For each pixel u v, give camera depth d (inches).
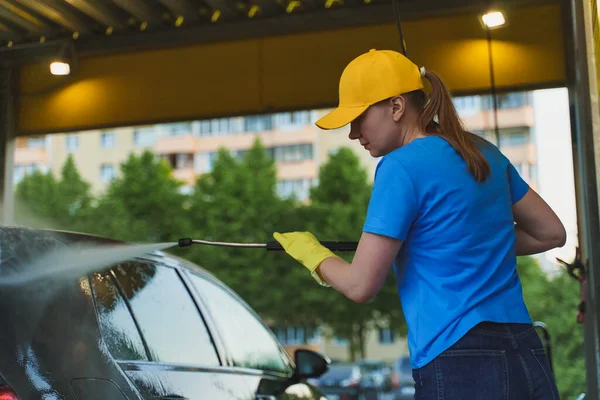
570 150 214.4
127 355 109.7
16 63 227.1
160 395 109.7
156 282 132.1
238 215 1365.7
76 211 1397.6
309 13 233.8
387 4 233.3
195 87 284.4
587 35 119.2
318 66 273.4
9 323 94.8
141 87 283.6
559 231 103.7
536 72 244.2
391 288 1306.6
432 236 91.4
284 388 157.5
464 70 251.6
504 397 87.4
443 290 90.5
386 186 91.8
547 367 92.4
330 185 1418.6
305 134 2332.7
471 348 88.4
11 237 102.7
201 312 142.9
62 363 97.0
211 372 131.3
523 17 244.4
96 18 221.3
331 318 1306.6
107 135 2380.7
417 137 97.0
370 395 1033.5
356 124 98.3
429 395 89.4
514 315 91.6
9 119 235.3
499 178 96.9
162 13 230.4
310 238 99.4
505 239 94.5
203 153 2362.2
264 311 1300.4
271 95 279.3
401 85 96.3
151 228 1385.3
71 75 249.1
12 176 250.2
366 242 91.2
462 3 231.9
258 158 1439.5
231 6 228.1
